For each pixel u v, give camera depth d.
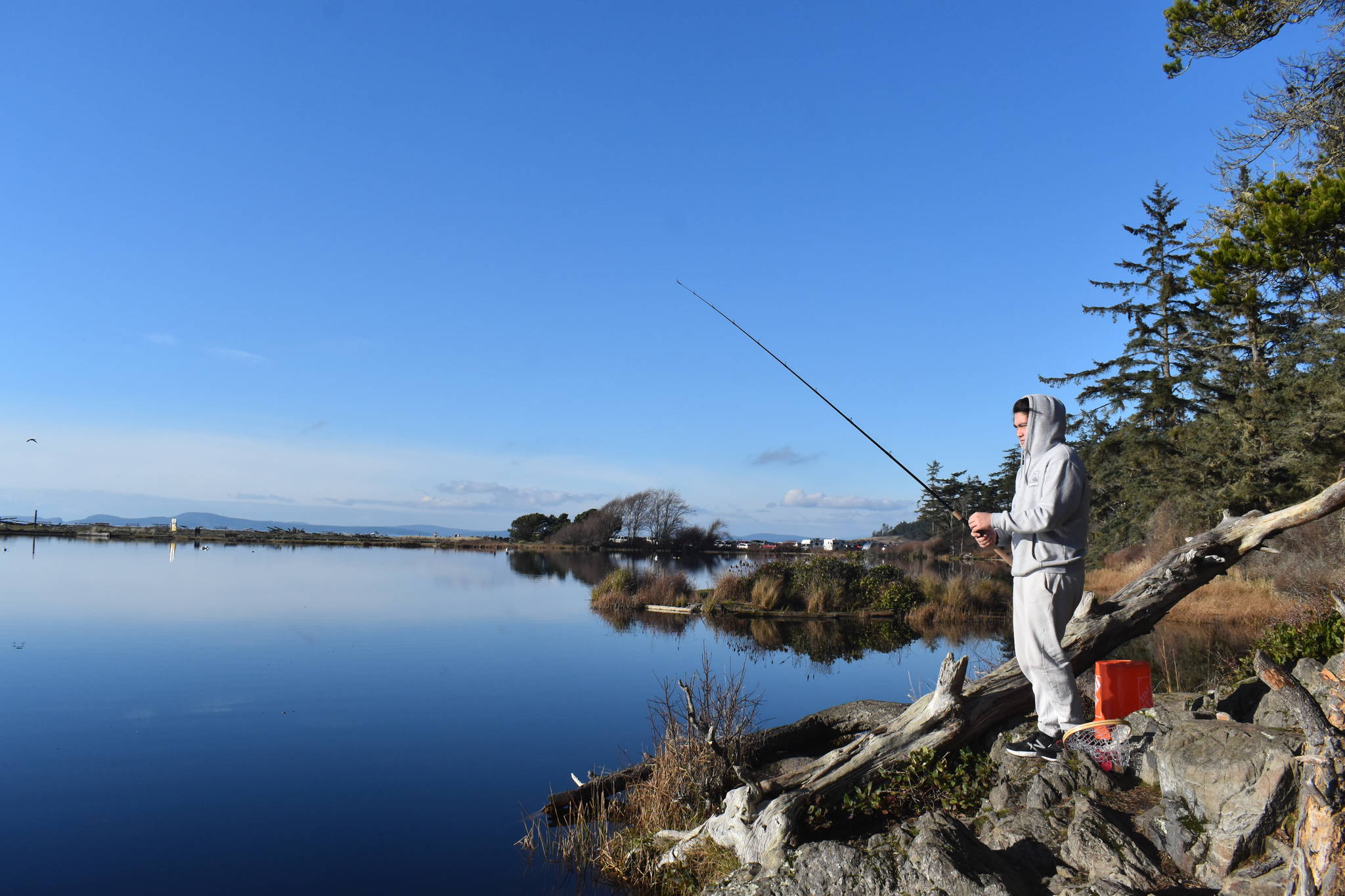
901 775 4.52
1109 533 29.45
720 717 6.27
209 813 5.88
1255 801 3.16
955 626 17.89
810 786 4.46
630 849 5.05
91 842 5.35
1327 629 6.00
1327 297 20.09
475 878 4.89
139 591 19.69
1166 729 3.91
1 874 4.86
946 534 50.91
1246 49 12.42
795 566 21.47
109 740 7.57
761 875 3.95
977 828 4.02
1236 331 27.20
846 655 13.33
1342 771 2.22
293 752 7.34
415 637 13.98
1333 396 19.75
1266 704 4.04
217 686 9.81
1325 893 2.18
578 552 56.41
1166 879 3.18
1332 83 13.05
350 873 4.91
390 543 60.97
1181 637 13.37
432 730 8.08
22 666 10.72
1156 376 30.88
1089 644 4.95
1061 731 4.22
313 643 13.05
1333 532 15.44
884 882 3.50
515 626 15.98
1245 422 22.38
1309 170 13.47
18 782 6.44
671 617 18.56
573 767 6.98
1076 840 3.44
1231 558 4.95
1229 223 14.41
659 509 62.25
